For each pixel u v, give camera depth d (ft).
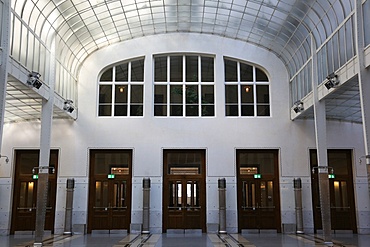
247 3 67.46
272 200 75.92
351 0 49.75
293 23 67.36
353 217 75.46
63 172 75.25
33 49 55.62
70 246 54.44
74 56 75.87
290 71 78.95
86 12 65.77
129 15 71.92
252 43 80.02
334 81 53.62
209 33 80.07
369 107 42.65
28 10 53.67
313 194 75.92
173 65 80.07
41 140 58.18
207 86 79.71
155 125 76.95
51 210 74.74
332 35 56.34
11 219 74.38
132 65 79.92
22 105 65.26
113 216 74.90
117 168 76.64
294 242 58.95
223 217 72.43
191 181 76.23
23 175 76.33
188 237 66.54
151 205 74.54
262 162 77.30
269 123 77.41
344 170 77.46
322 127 59.72
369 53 42.78
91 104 77.66
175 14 74.13
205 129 76.95
